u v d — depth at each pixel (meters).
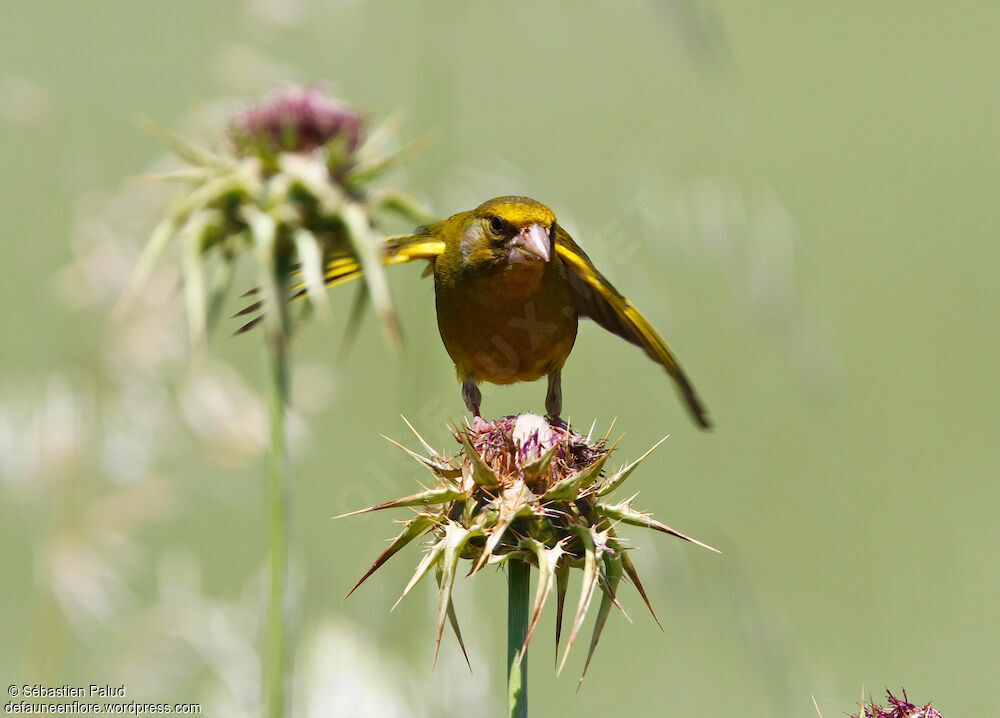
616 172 12.55
